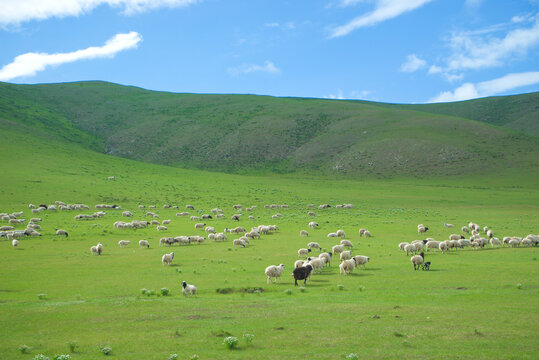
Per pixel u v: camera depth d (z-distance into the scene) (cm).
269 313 1691
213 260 3241
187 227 5622
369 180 13712
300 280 2516
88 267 2931
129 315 1675
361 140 17688
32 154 11281
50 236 4562
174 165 17438
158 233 5062
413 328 1459
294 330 1452
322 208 8231
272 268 2430
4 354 1259
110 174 10744
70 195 7919
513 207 8025
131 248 3919
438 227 5556
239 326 1511
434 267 2828
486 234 4769
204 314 1684
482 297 1931
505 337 1351
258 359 1185
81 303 1875
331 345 1296
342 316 1627
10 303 1892
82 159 12212
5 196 7356
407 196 9969
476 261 3034
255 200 9169
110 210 7156
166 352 1255
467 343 1300
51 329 1505
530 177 12188
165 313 1703
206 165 17362
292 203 8894
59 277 2583
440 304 1820
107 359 1202
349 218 6738
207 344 1319
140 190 9206
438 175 13388
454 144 15550
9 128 13975
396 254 3488
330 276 2641
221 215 6881
